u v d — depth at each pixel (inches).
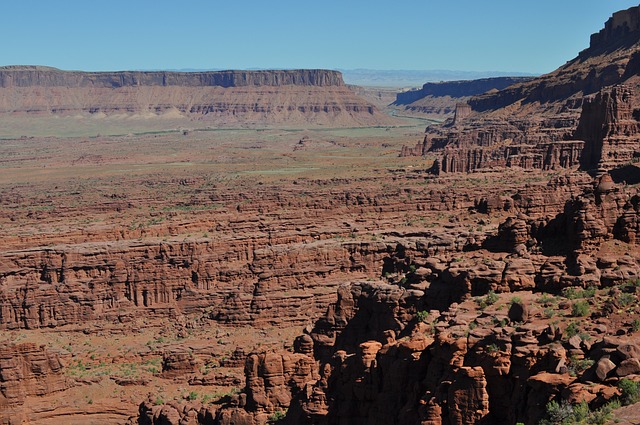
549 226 3759.8
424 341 2851.9
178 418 3774.6
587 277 3171.8
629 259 3282.5
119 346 5315.0
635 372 2349.9
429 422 2581.2
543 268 3339.1
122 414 4419.3
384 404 2837.1
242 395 3501.5
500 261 3503.9
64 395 4517.7
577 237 3491.6
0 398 4350.4
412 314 3627.0
